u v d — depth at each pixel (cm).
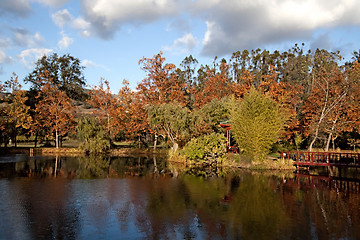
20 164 2939
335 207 1382
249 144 2755
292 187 1858
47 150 4403
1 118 4241
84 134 4394
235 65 8038
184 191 1708
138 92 4706
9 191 1648
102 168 2734
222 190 1742
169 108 3362
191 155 3044
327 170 2714
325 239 981
